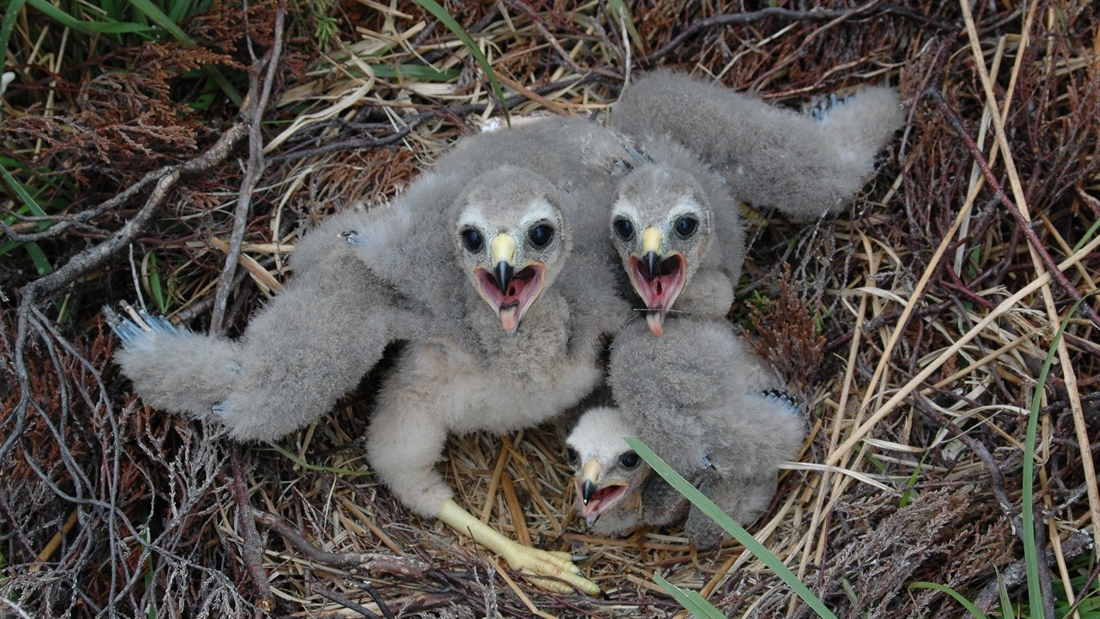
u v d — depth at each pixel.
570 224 0.49
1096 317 0.49
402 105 0.58
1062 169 0.53
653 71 0.57
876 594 0.45
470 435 0.55
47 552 0.47
